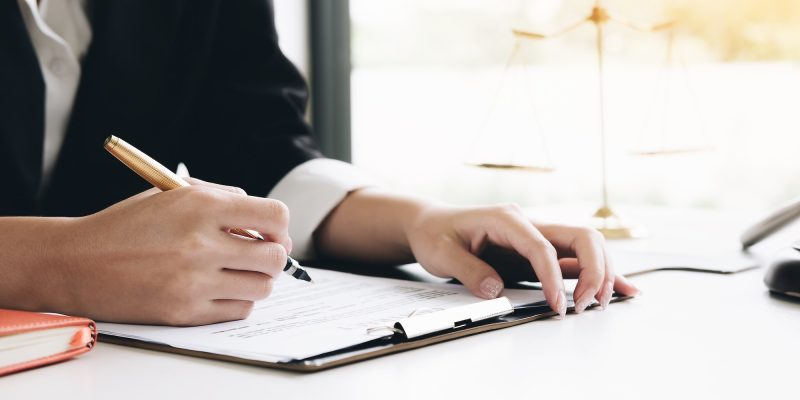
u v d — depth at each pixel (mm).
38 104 906
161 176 612
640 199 2020
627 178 2027
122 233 583
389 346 513
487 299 656
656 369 482
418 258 759
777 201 1901
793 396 432
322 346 503
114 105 988
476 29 2057
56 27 967
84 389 443
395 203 833
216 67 1062
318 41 1957
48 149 971
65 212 989
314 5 1951
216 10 1047
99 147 986
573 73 2043
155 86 1013
